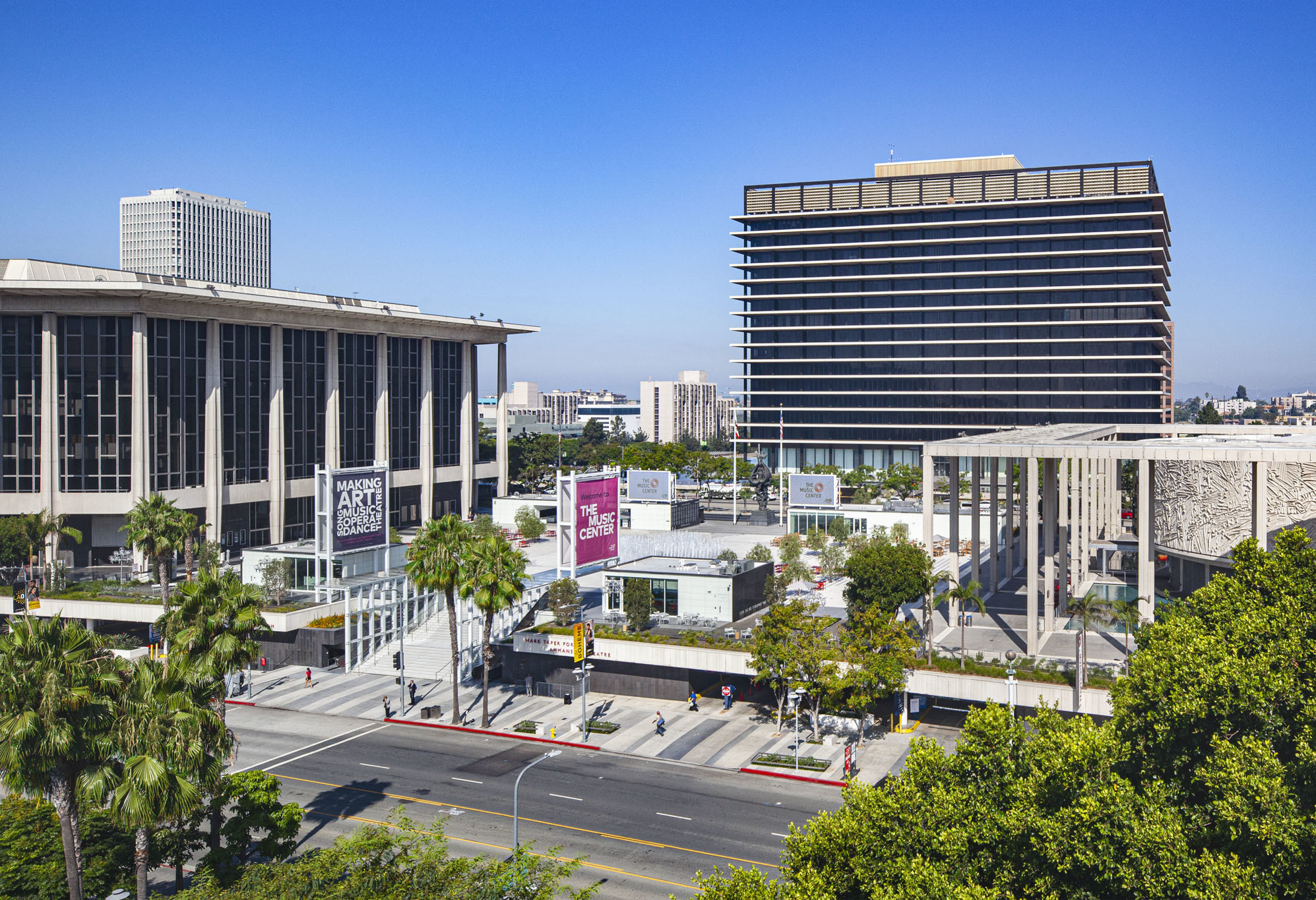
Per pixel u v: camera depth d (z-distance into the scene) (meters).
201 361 114.06
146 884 36.28
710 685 74.81
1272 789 29.20
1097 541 105.19
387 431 141.38
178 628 41.59
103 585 91.12
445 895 30.73
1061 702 57.31
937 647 68.00
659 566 82.56
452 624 64.88
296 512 128.38
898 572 66.62
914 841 30.23
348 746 60.69
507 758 58.44
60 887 36.44
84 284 102.94
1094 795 29.83
